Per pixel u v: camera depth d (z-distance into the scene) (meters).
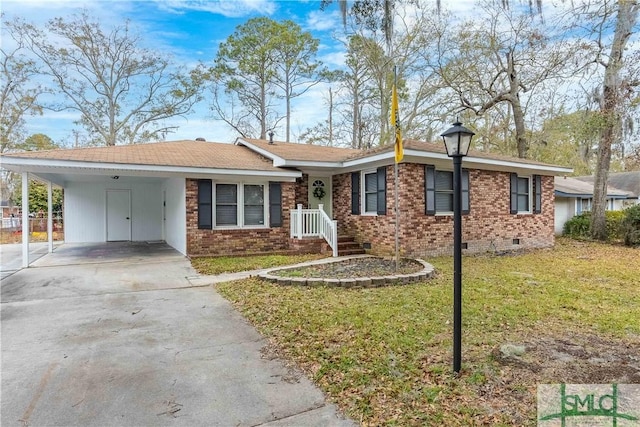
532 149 22.64
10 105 22.80
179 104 26.08
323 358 3.79
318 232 11.52
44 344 4.30
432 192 10.59
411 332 4.45
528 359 3.68
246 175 10.65
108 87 24.48
